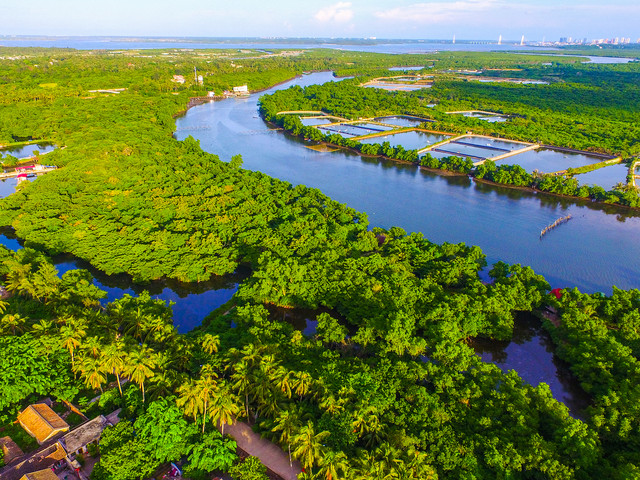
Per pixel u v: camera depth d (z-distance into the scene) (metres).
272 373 107.56
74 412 109.31
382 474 83.62
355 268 170.12
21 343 120.50
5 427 104.81
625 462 95.38
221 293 178.75
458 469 94.56
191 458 96.50
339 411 101.12
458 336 140.50
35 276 153.38
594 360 127.44
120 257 183.62
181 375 110.62
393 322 133.75
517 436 100.69
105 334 127.31
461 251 190.50
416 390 110.31
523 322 163.38
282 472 95.12
